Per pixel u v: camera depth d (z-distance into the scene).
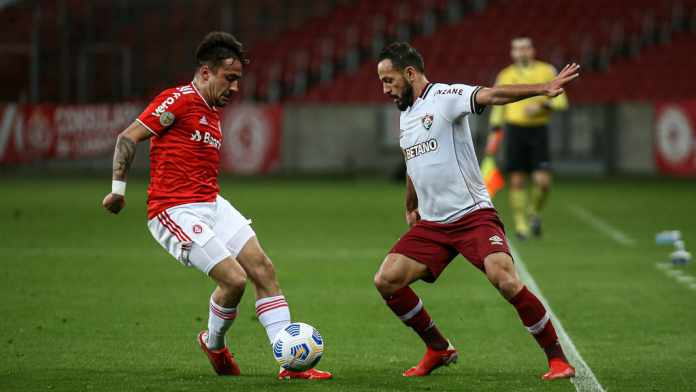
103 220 53.78
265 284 19.94
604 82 98.50
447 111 19.67
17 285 32.34
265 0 110.50
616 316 27.42
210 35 19.62
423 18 108.12
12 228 49.50
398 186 80.38
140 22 106.94
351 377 20.20
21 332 24.83
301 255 40.12
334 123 92.69
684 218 55.09
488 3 109.75
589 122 91.88
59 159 89.88
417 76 20.08
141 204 63.34
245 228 20.09
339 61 105.19
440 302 29.67
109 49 100.00
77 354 22.33
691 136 83.50
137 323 26.17
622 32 105.38
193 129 19.44
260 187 79.06
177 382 19.62
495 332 25.38
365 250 41.75
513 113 45.78
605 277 34.44
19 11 104.69
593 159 92.12
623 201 66.38
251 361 21.89
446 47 103.06
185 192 19.52
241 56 19.73
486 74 98.69
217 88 19.55
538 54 102.31
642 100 97.06
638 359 22.00
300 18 110.19
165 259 38.81
